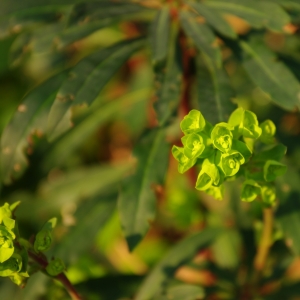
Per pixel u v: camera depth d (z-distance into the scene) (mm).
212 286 818
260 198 727
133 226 773
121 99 871
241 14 774
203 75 784
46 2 808
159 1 802
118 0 792
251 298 817
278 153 718
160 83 773
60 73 802
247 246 839
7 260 706
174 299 798
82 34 793
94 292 819
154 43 769
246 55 783
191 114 706
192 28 774
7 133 794
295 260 824
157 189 781
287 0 784
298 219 791
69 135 871
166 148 792
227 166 702
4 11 806
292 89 767
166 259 816
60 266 719
